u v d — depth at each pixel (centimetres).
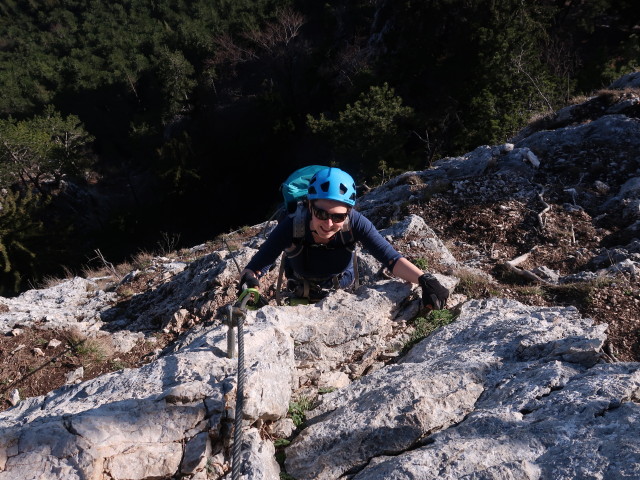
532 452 257
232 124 5488
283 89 5453
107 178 6228
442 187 927
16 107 6825
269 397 310
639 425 252
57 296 864
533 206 838
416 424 297
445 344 405
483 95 2827
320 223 324
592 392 289
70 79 6781
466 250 752
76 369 575
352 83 4131
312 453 300
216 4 8006
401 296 452
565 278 641
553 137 1020
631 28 4294
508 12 3031
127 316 712
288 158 5275
